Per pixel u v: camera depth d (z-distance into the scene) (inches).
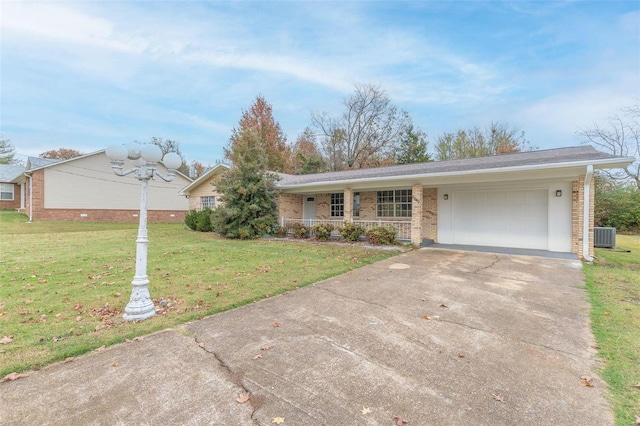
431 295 205.9
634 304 185.0
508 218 417.1
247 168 546.6
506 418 88.6
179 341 138.3
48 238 498.3
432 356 124.8
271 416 89.2
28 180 860.6
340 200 596.7
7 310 174.2
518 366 117.1
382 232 438.9
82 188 831.1
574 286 225.1
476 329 151.2
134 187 913.5
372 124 1246.3
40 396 98.3
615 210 751.1
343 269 282.5
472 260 325.7
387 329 151.4
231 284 230.8
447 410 91.9
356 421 87.1
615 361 119.8
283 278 248.8
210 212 656.4
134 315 161.8
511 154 470.0
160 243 464.4
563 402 95.7
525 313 172.2
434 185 444.5
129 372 112.5
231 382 106.3
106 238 502.6
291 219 587.2
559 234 377.1
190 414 89.9
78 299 194.4
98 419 87.7
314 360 121.6
